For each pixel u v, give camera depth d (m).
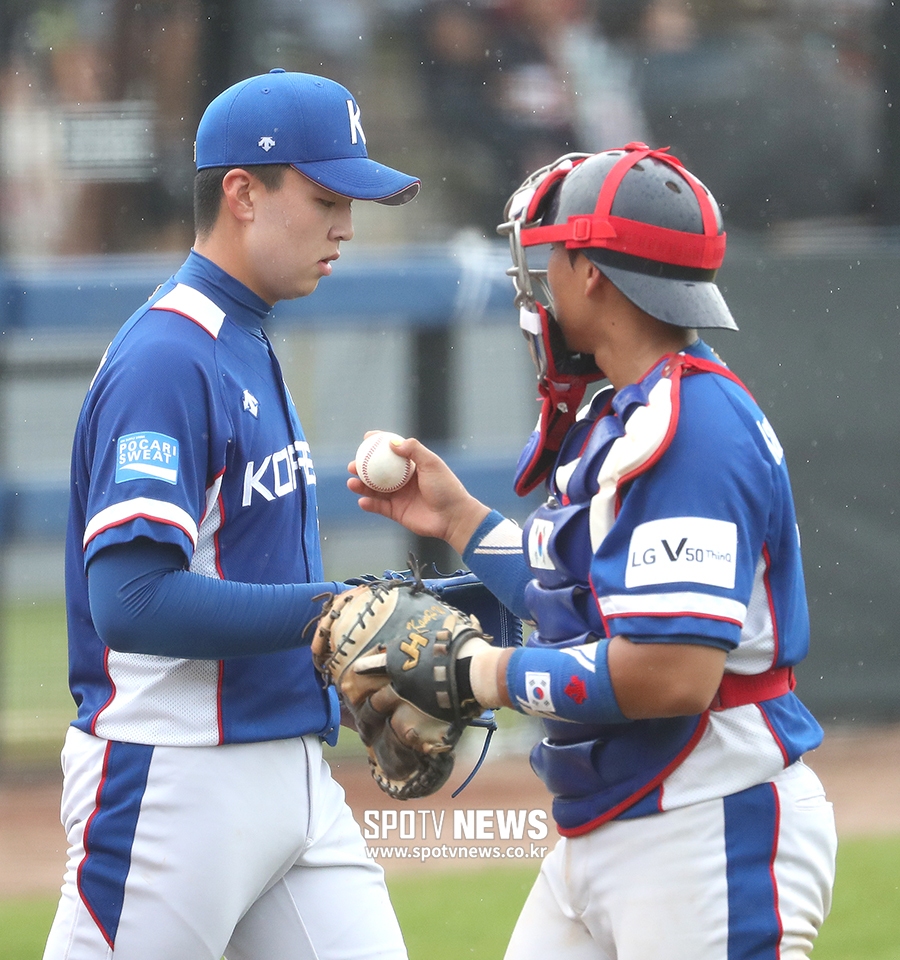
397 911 16.73
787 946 7.35
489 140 30.97
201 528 8.59
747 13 30.75
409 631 7.53
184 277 9.00
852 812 20.62
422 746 7.57
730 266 25.20
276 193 8.86
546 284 7.76
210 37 29.88
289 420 9.27
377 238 30.42
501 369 26.39
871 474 25.23
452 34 30.97
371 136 30.88
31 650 27.00
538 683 7.02
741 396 7.18
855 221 30.05
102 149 29.92
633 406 7.09
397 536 27.83
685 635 6.67
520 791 21.44
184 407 8.31
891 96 29.59
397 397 28.58
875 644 25.23
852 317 25.27
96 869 8.68
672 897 7.30
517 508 25.09
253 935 9.39
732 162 30.69
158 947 8.59
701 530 6.75
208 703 8.67
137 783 8.60
